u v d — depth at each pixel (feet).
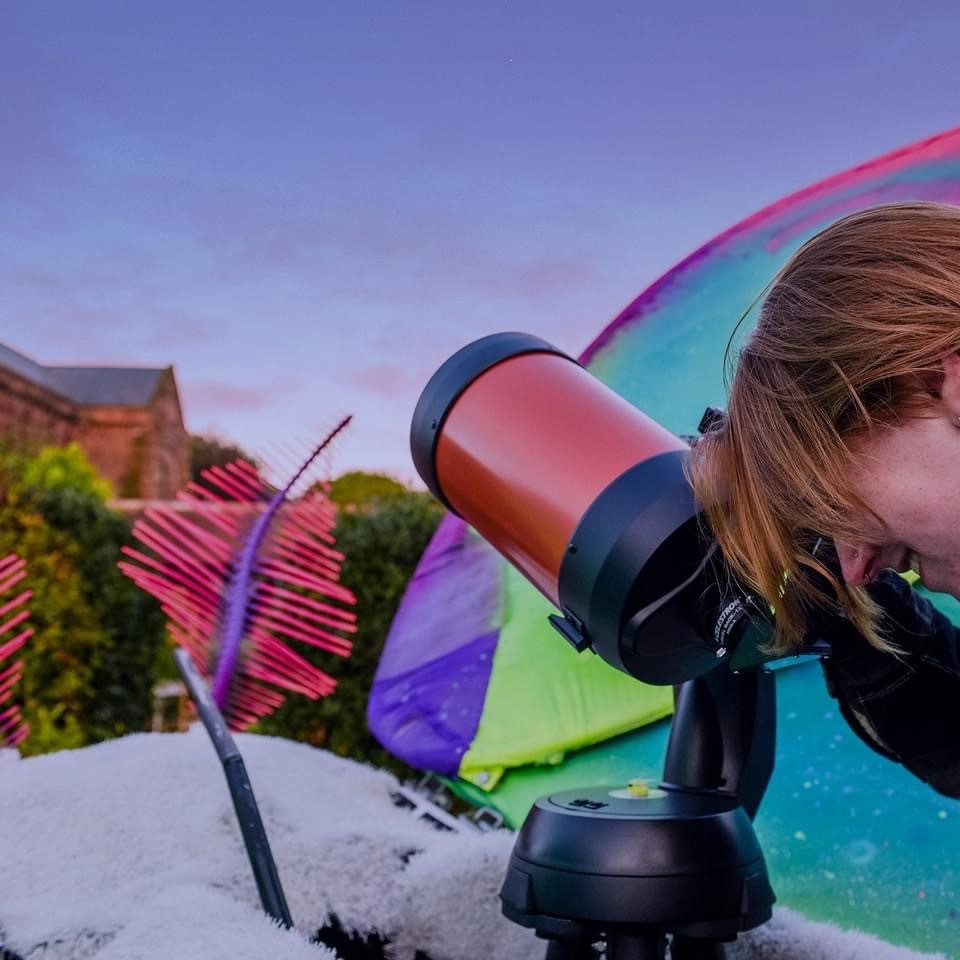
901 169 4.97
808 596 2.25
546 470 2.48
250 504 3.78
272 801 3.65
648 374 5.26
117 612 10.61
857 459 1.88
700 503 2.22
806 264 2.02
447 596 5.85
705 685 3.01
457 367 2.74
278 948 2.51
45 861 3.26
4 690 4.44
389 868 3.49
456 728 5.31
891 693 2.59
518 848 2.68
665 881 2.46
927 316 1.80
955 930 4.03
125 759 3.79
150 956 2.51
